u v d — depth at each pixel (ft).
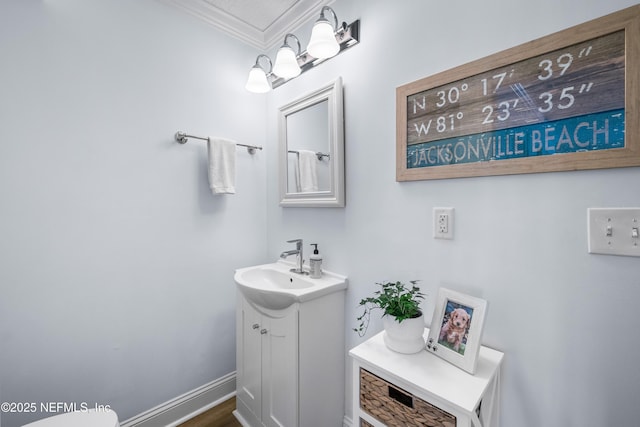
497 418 3.04
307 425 4.20
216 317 5.83
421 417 2.60
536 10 2.79
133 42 4.76
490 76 3.09
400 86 3.85
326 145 4.95
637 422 2.39
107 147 4.51
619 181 2.43
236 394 5.66
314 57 4.64
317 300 4.28
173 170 5.22
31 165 3.92
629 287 2.41
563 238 2.70
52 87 4.06
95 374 4.45
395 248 4.03
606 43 2.43
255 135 6.42
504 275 3.05
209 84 5.68
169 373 5.22
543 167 2.74
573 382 2.67
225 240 5.95
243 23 5.90
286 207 6.04
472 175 3.21
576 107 2.58
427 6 3.62
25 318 3.91
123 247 4.69
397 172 3.90
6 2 3.75
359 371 3.13
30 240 3.93
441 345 3.04
